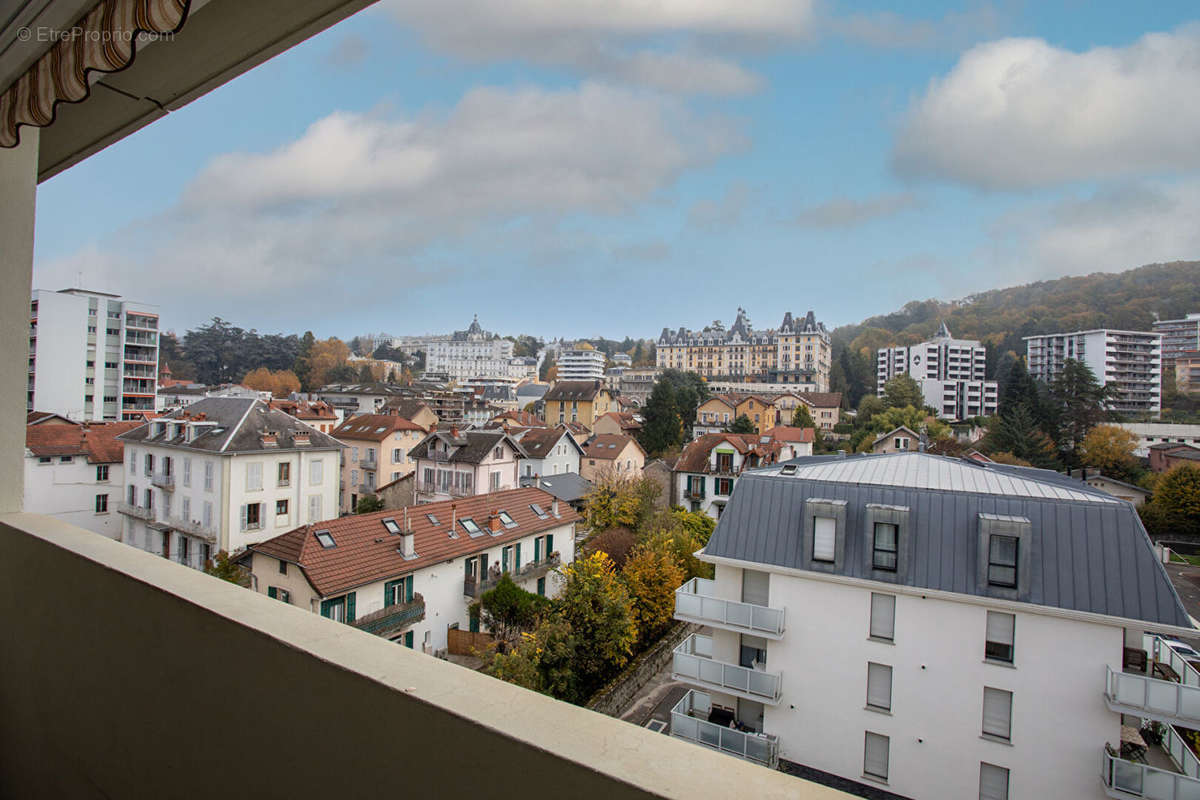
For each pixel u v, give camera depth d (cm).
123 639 159
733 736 1166
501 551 1991
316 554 1555
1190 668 1114
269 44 207
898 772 1118
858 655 1174
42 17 188
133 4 166
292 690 115
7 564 216
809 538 1226
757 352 11800
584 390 6744
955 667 1101
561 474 3947
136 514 2716
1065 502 1099
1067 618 1028
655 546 2062
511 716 90
